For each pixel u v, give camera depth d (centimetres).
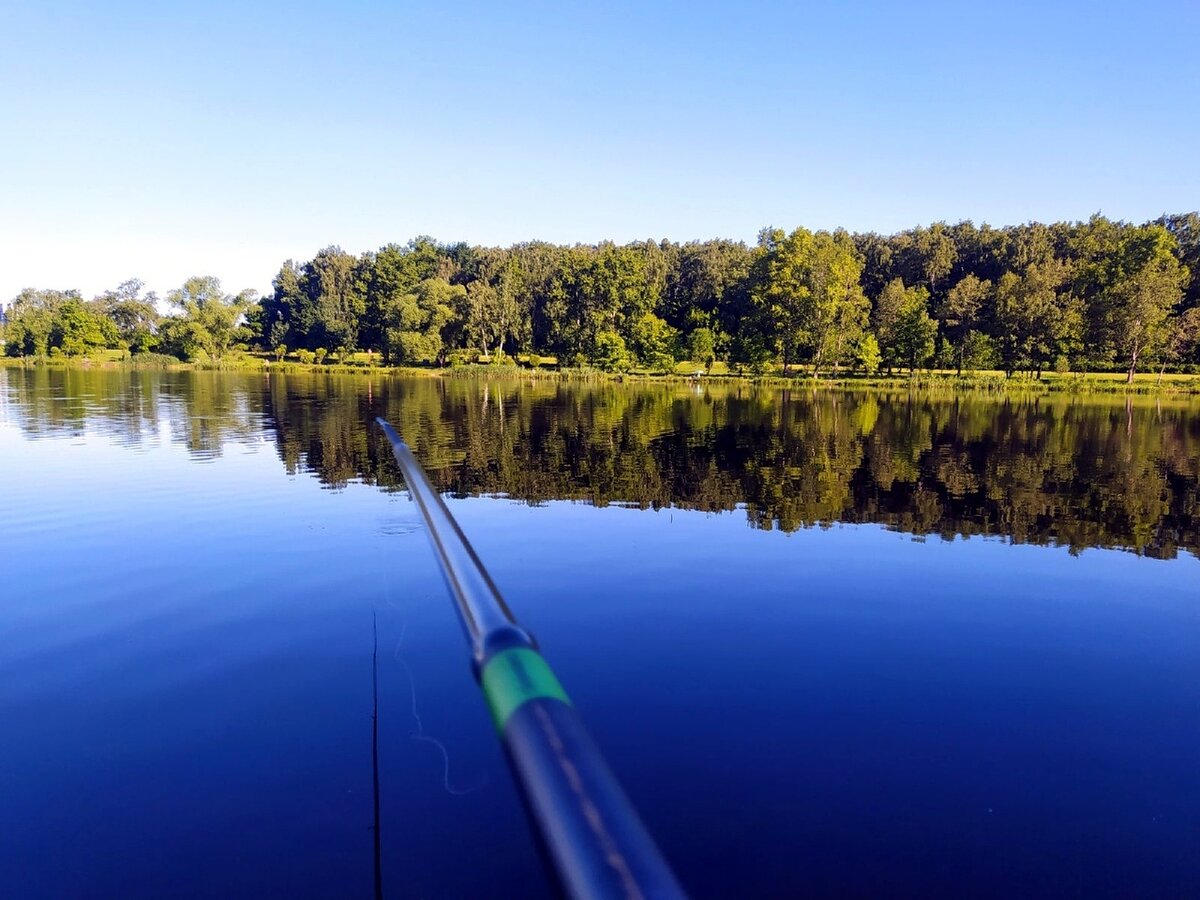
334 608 720
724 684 588
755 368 6594
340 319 8162
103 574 820
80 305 8088
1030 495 1380
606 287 7275
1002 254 8012
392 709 525
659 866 79
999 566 910
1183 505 1297
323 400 3397
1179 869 387
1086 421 2991
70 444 1795
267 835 394
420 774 448
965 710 553
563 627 704
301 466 1537
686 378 6259
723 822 418
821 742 504
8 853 382
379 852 380
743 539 1018
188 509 1130
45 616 698
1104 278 6025
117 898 351
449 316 7250
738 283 7719
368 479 1404
